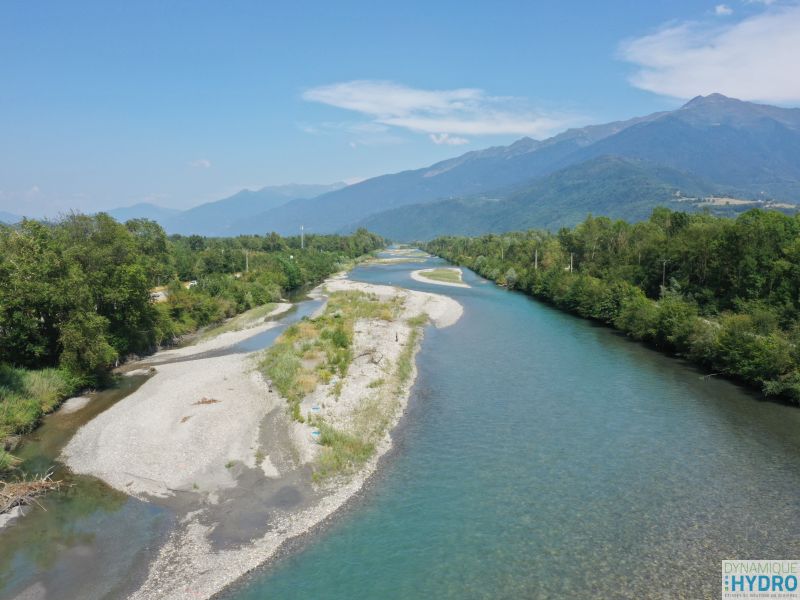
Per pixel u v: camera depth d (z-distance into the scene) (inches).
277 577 843.4
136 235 4111.7
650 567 873.5
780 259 2349.9
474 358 2273.6
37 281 1701.5
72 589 810.8
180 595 797.9
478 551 916.0
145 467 1211.9
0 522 1002.1
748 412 1598.2
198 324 3036.4
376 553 908.0
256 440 1355.8
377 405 1620.3
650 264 3449.8
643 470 1225.4
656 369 2087.8
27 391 1557.6
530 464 1258.6
